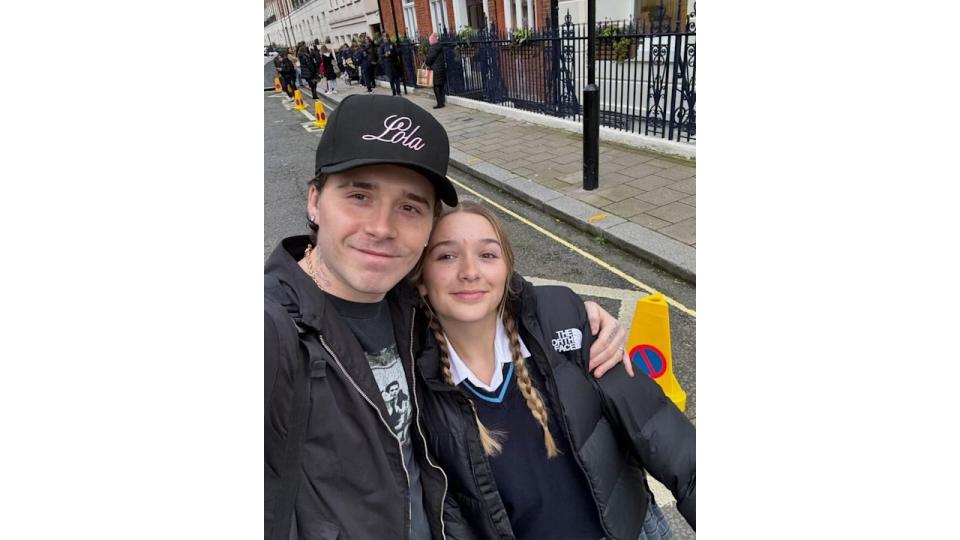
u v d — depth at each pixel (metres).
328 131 1.02
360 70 19.70
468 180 7.22
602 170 6.45
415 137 0.99
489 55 10.70
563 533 1.34
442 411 1.26
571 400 1.30
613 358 1.39
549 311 1.40
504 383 1.31
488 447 1.26
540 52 9.08
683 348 3.21
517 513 1.30
